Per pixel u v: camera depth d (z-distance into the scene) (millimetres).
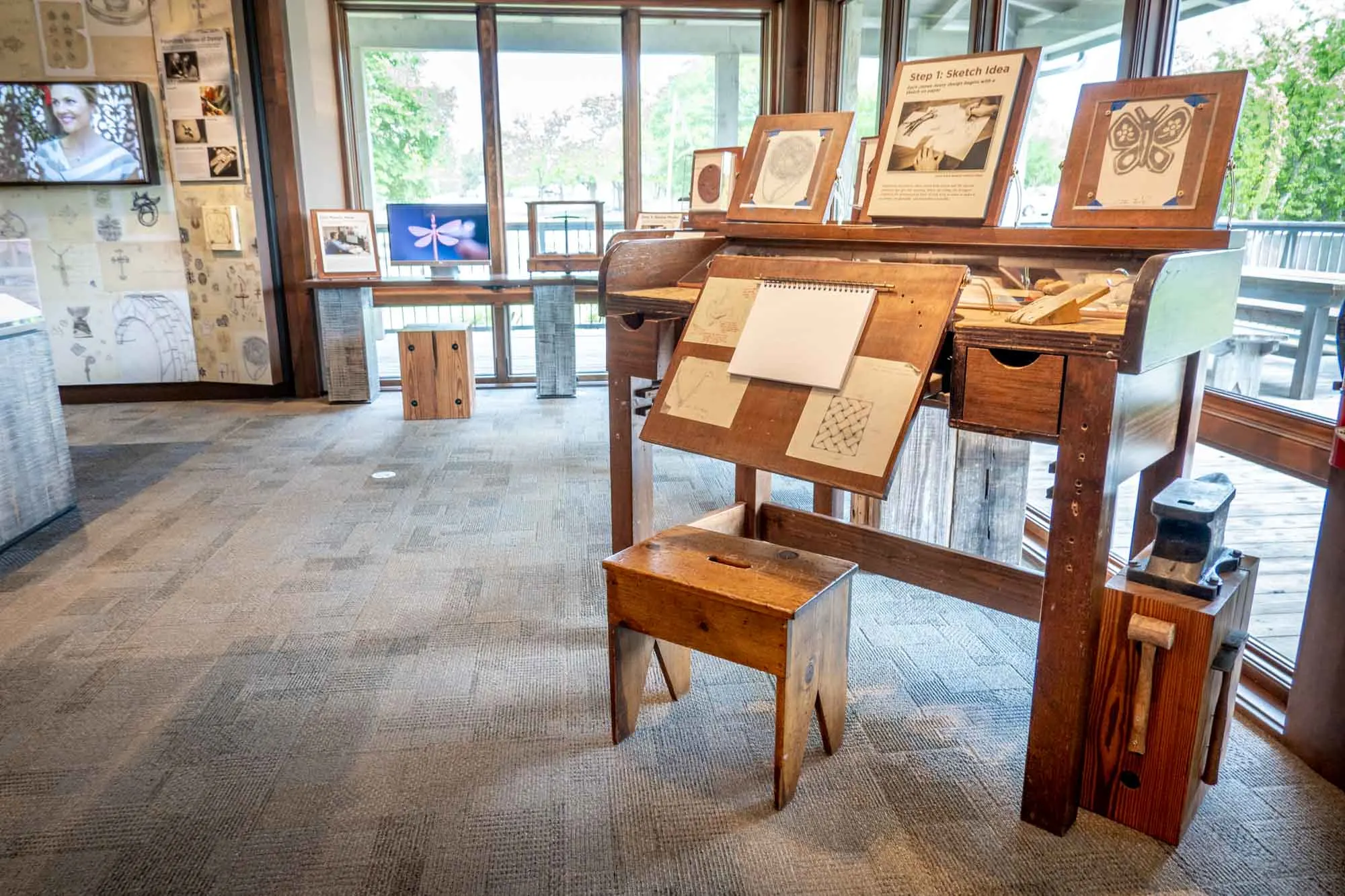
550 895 1465
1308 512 2787
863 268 1738
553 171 5371
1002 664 2215
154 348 5168
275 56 4777
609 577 1781
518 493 3549
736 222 2203
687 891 1471
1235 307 1741
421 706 2021
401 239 5105
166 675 2166
